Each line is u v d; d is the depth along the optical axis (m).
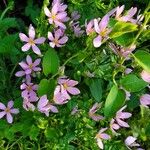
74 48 0.26
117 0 0.29
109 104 0.22
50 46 0.25
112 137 0.27
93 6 0.27
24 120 0.25
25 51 0.27
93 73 0.25
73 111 0.25
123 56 0.23
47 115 0.24
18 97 0.26
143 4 0.31
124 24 0.21
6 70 0.28
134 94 0.26
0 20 0.28
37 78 0.26
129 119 0.28
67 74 0.26
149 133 0.27
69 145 0.26
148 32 0.22
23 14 0.33
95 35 0.23
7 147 0.26
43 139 0.26
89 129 0.26
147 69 0.21
